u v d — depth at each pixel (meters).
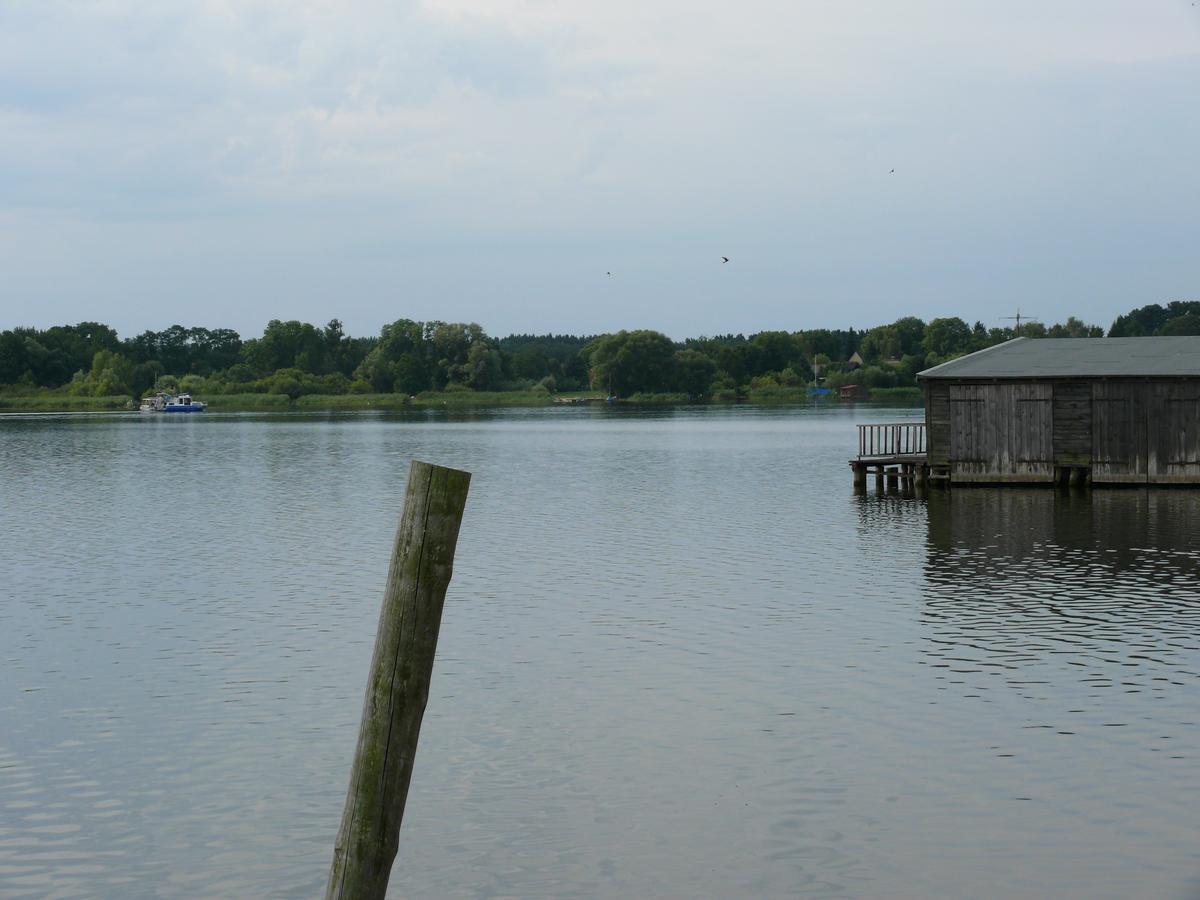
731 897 11.63
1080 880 11.83
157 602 25.42
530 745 15.77
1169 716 16.47
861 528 35.91
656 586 26.58
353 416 154.25
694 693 17.92
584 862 12.41
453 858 12.54
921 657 19.78
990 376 45.75
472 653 20.47
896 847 12.59
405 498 7.08
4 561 31.20
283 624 23.11
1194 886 11.64
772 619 22.89
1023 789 14.02
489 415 152.88
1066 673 18.64
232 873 12.38
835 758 15.09
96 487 52.66
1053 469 45.53
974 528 35.25
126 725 16.86
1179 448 44.38
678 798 13.95
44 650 21.14
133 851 12.90
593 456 71.19
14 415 168.38
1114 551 30.42
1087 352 48.56
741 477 55.41
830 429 104.38
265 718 17.12
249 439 94.81
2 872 12.44
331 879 7.23
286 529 37.44
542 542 33.75
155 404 179.50
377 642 7.17
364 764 7.13
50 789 14.59
